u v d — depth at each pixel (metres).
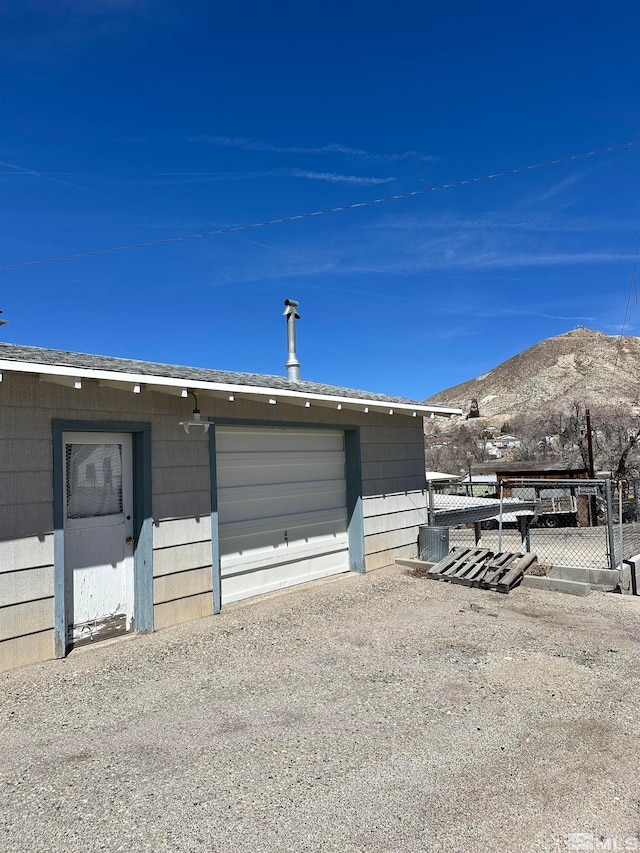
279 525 7.50
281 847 2.46
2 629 4.55
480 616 6.22
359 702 3.98
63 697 4.08
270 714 3.79
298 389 7.12
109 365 5.21
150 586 5.66
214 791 2.88
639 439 25.02
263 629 5.73
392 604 6.72
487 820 2.64
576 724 3.63
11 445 4.69
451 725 3.62
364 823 2.62
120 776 3.03
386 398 8.97
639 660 4.84
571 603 6.83
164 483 5.88
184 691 4.18
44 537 4.84
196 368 6.96
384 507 9.16
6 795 2.86
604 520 18.08
